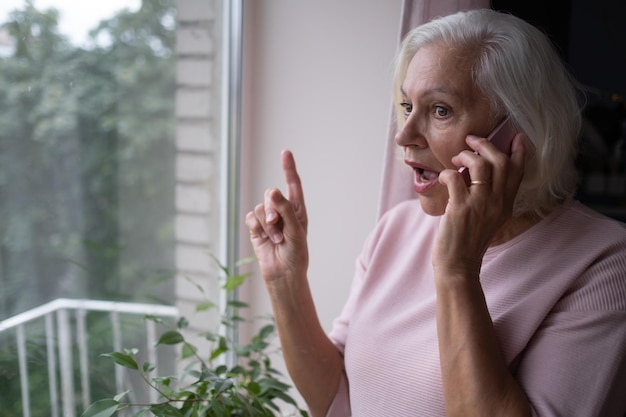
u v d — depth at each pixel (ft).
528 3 4.37
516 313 3.02
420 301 3.48
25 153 4.33
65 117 4.65
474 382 2.76
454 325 2.82
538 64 2.94
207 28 5.28
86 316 4.89
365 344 3.55
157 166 5.52
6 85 4.11
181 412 3.66
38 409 4.23
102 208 5.07
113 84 5.01
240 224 5.41
